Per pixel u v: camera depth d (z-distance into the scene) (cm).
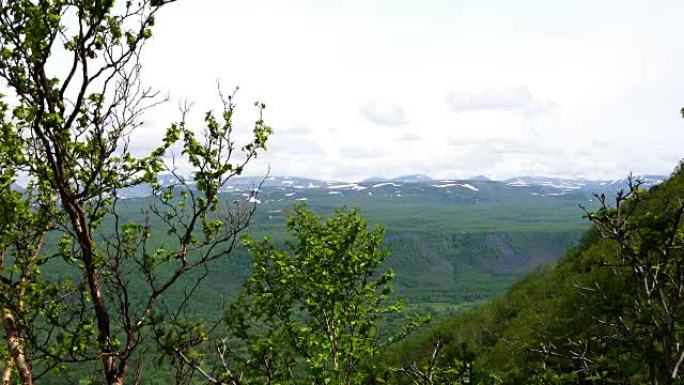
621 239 488
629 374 459
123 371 674
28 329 715
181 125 766
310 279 1491
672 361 478
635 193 493
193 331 641
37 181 934
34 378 753
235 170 780
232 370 627
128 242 736
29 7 676
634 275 519
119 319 681
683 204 458
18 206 868
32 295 785
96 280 728
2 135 768
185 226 734
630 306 516
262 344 716
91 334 730
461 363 667
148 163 761
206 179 762
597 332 693
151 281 704
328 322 1484
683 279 462
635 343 489
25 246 929
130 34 734
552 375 590
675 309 454
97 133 731
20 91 714
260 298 1438
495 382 659
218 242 751
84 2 689
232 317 1028
